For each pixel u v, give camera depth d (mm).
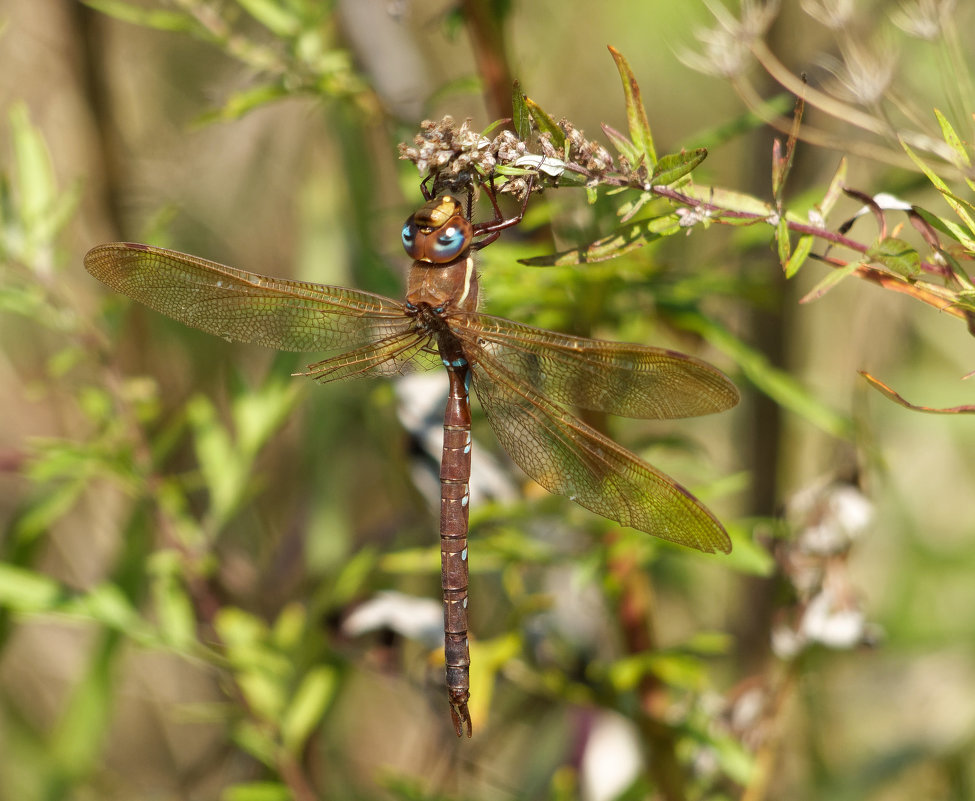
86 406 1969
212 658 1955
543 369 1921
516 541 1945
